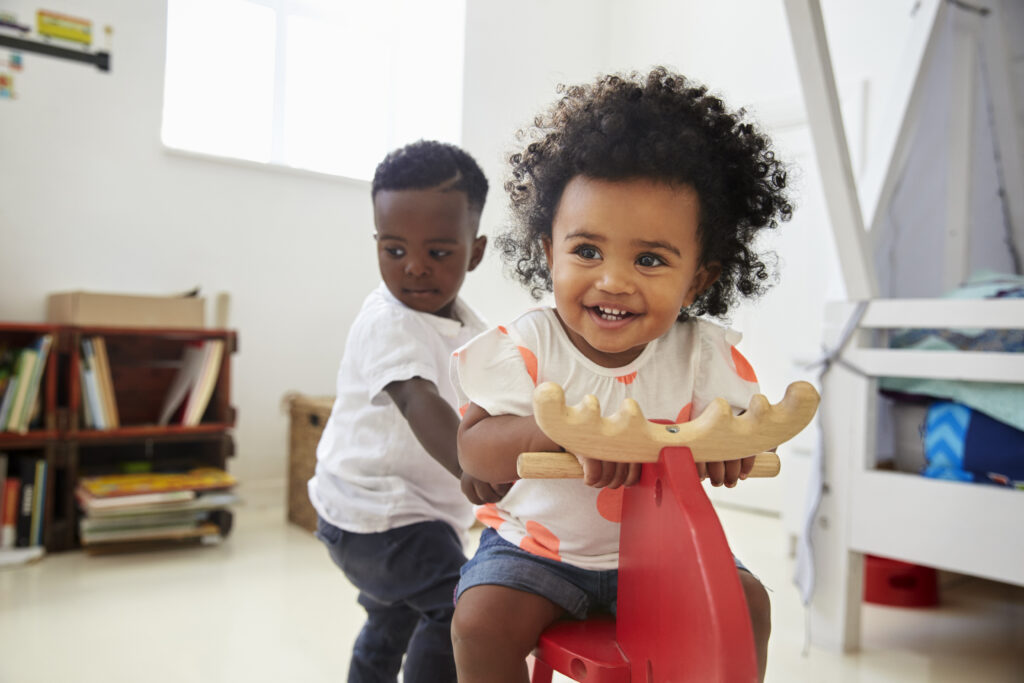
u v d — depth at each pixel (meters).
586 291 0.63
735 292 0.81
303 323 3.06
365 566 0.99
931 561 1.49
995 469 1.46
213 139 3.00
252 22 3.04
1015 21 2.45
